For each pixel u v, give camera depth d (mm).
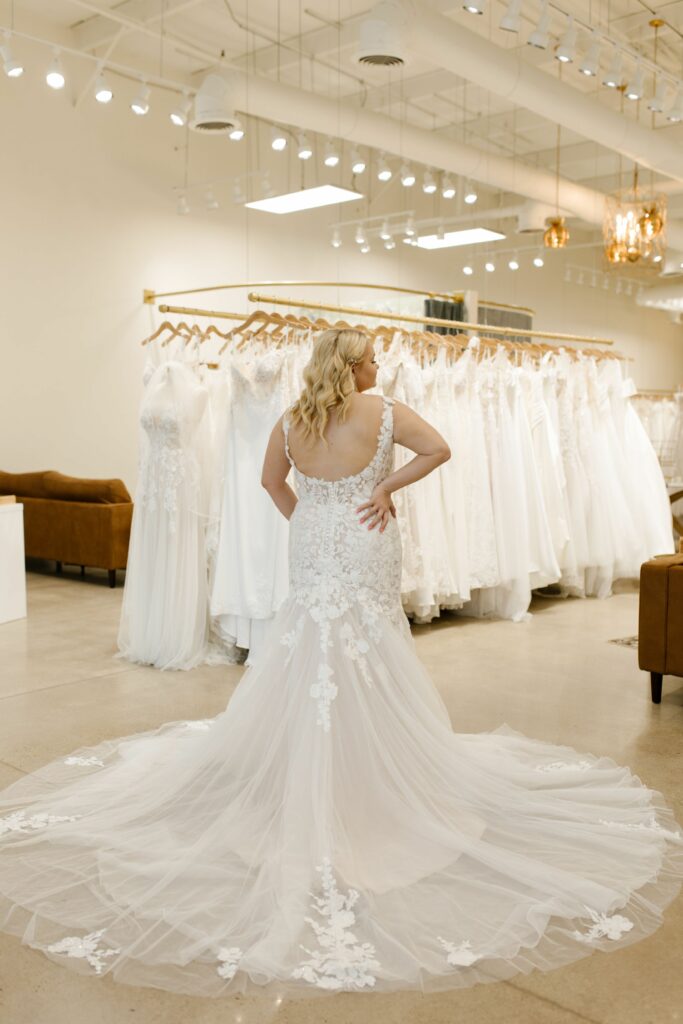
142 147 10008
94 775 3289
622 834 2807
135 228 10016
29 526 8398
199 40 9461
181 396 5020
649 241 10219
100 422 9844
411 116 11641
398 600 3035
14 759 3580
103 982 2105
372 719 2793
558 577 6590
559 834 2809
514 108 11375
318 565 2875
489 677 4844
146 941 2252
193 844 2713
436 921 2332
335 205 12273
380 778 2727
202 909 2361
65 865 2637
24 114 8977
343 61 9922
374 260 12930
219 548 4969
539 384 6766
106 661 5207
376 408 2891
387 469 2939
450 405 5992
